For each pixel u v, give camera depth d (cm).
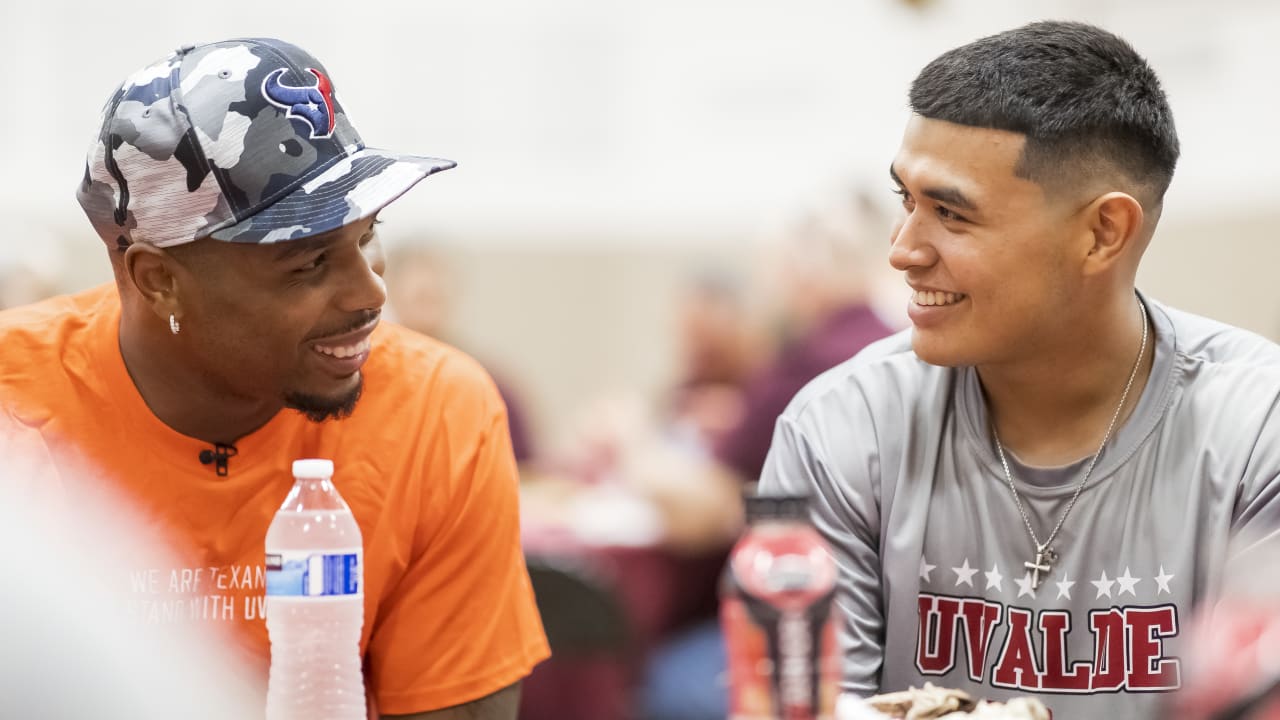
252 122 133
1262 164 447
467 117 520
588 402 557
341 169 136
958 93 144
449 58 512
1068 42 146
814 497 164
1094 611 152
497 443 158
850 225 346
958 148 143
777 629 111
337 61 499
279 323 135
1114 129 144
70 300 153
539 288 546
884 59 495
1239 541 147
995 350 147
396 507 152
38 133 484
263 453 148
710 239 531
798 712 110
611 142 527
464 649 153
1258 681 100
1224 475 150
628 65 520
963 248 144
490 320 546
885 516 162
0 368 146
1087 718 151
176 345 140
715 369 443
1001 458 157
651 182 528
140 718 67
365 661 156
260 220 132
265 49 138
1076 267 146
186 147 132
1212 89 453
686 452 396
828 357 338
